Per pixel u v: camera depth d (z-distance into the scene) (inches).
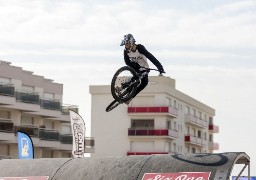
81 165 925.8
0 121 3004.4
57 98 3447.3
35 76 3312.0
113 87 673.6
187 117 4453.7
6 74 3127.5
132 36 672.4
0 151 3056.1
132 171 865.5
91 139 3609.7
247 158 849.5
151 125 4025.6
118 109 4055.1
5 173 972.6
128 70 674.8
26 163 986.7
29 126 3144.7
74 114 1605.6
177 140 4264.3
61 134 3353.8
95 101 4094.5
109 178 869.8
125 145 4040.4
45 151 3339.1
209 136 5049.2
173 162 854.5
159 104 4035.4
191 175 818.8
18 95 3083.2
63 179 910.4
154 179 838.5
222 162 819.4
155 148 3993.6
